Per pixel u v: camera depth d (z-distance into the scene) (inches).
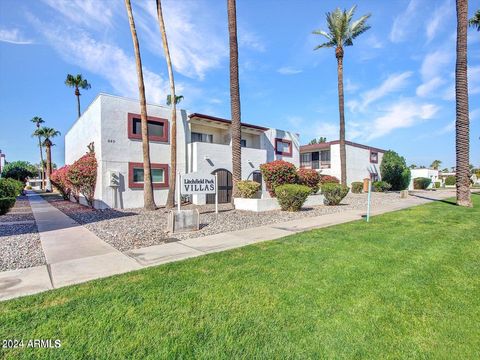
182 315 121.6
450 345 105.2
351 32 823.1
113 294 140.9
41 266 189.3
